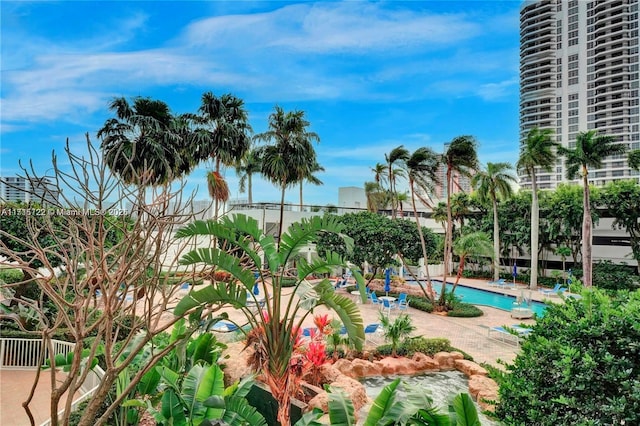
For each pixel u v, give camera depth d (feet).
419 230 72.02
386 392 14.47
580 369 13.24
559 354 14.12
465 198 118.93
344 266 22.12
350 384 29.68
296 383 23.45
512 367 16.31
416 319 59.67
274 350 20.77
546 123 273.13
